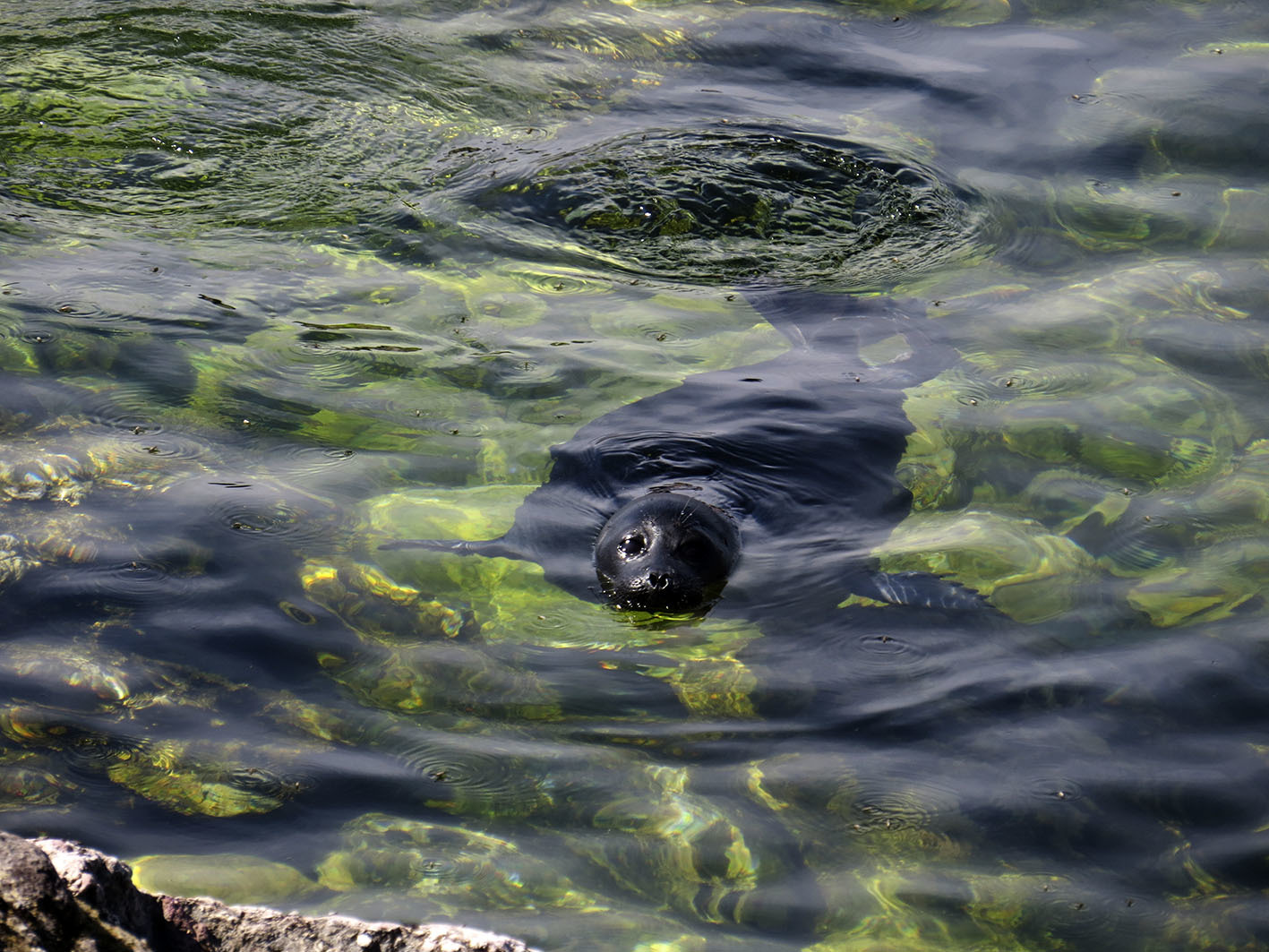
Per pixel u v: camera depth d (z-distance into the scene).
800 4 21.84
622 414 12.78
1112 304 14.62
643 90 19.36
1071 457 12.09
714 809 7.70
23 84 18.22
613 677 9.15
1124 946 6.70
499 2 21.84
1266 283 14.85
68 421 11.66
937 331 14.26
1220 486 11.53
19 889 5.50
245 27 20.34
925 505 11.54
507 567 10.46
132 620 9.16
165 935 6.24
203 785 7.64
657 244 15.92
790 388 13.27
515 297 14.77
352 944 6.36
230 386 12.57
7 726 7.97
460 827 7.46
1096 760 8.13
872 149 17.75
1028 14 21.36
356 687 8.76
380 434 12.13
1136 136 17.83
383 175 16.98
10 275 14.06
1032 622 9.75
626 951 6.57
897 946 6.68
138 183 16.34
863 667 9.27
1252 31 20.52
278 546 10.26
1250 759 8.14
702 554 10.73
